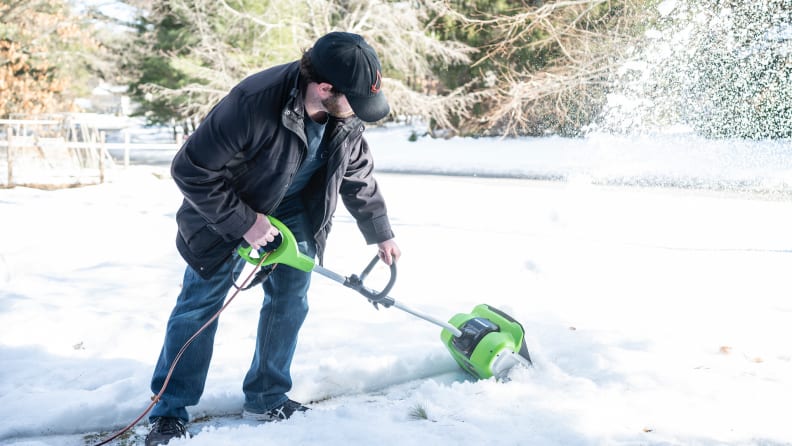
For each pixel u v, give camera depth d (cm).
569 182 1208
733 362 310
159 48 2094
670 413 256
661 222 758
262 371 265
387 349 325
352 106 219
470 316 311
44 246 584
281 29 1869
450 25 1912
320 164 247
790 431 241
